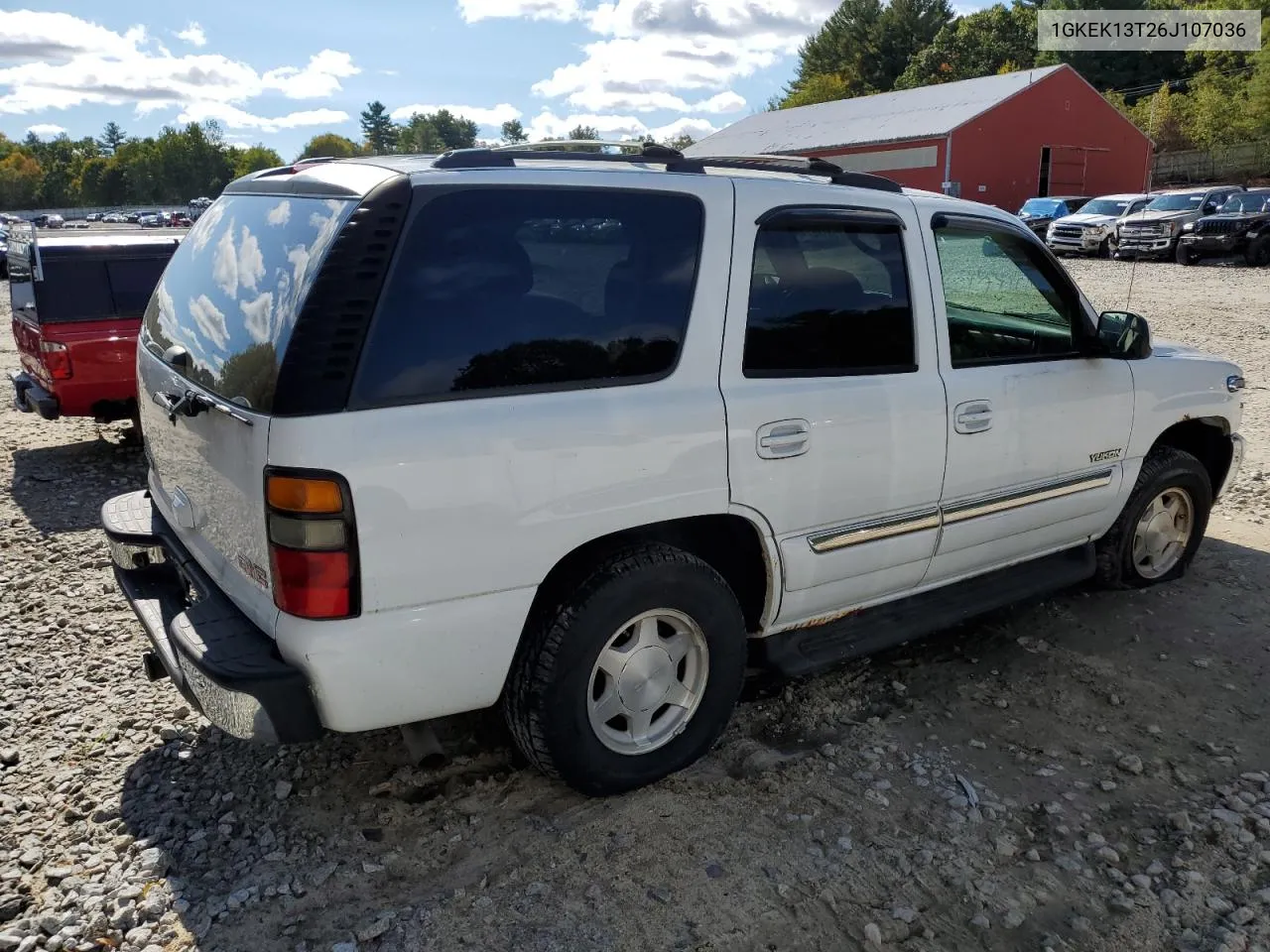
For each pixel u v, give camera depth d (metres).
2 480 7.45
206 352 3.07
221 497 2.93
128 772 3.47
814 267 3.45
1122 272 23.14
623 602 3.04
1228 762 3.53
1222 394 4.98
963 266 3.89
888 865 2.97
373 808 3.24
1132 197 27.95
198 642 2.80
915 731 3.74
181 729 3.75
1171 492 4.91
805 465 3.38
